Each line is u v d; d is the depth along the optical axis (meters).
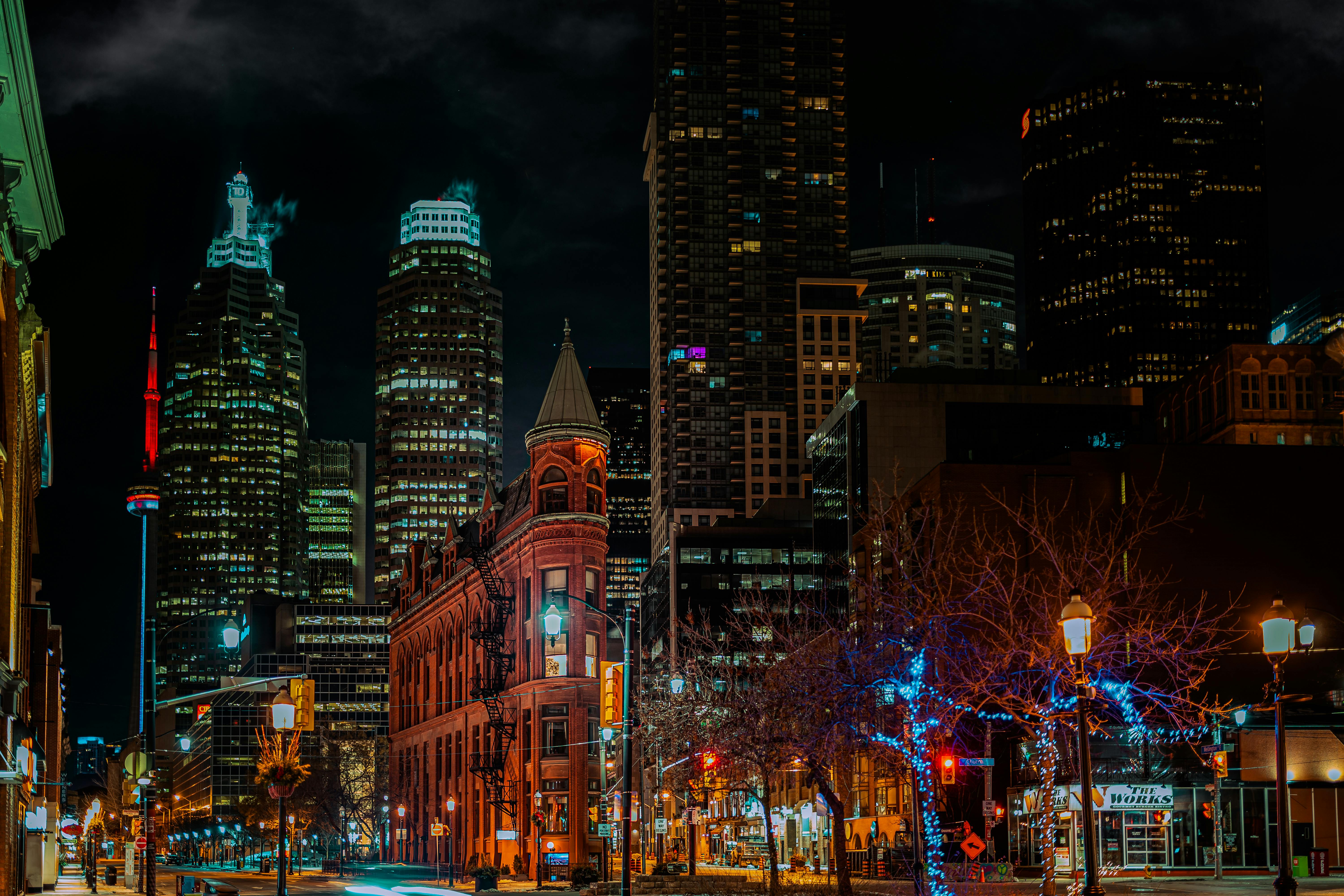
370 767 185.75
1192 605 109.12
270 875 137.25
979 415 152.88
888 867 88.38
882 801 100.19
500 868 115.69
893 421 151.12
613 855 117.12
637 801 102.50
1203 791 85.25
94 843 97.56
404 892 84.88
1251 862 85.25
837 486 157.88
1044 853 33.34
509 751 126.06
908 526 67.31
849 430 154.50
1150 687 67.94
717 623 199.12
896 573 59.56
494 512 138.50
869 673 45.59
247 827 186.88
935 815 39.69
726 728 56.53
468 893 82.75
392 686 180.12
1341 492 112.06
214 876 130.88
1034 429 153.50
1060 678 35.62
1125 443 153.25
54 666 115.25
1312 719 89.88
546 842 115.81
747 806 110.25
